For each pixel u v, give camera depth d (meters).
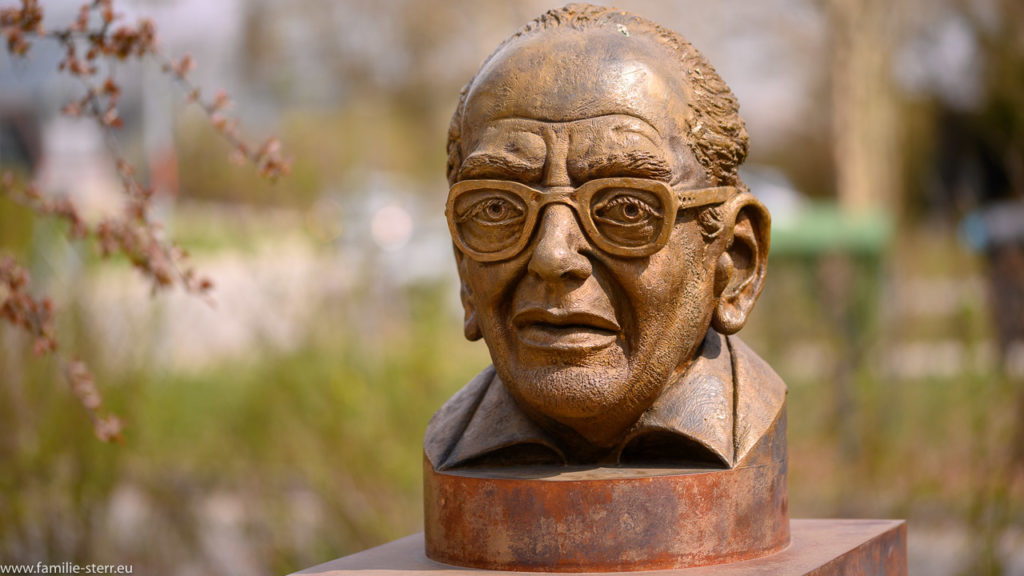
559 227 1.91
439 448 2.19
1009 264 4.49
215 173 5.42
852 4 9.91
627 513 1.97
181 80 2.88
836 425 4.60
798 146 14.09
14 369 4.14
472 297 2.11
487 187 1.95
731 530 2.02
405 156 13.80
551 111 1.95
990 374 4.19
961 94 9.46
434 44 13.62
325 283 4.63
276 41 11.81
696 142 2.02
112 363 4.27
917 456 4.32
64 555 4.11
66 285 4.26
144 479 4.38
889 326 4.93
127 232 2.97
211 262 5.22
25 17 2.76
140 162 6.02
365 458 4.27
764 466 2.08
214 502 4.49
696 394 2.10
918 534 4.20
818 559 2.05
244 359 4.77
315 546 4.20
